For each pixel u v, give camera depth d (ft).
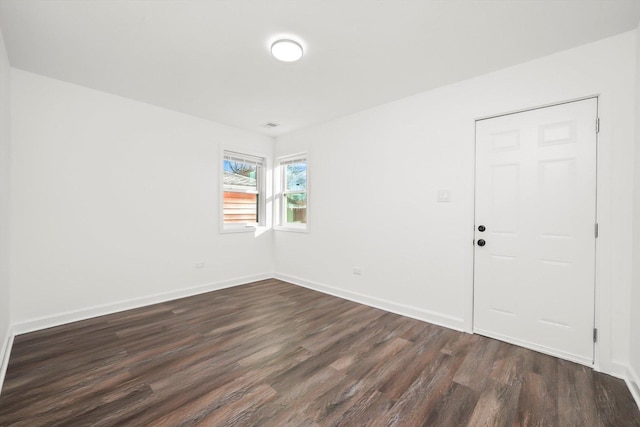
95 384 5.91
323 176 12.89
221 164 13.11
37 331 8.43
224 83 9.07
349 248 11.84
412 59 7.58
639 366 5.69
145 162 10.81
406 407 5.32
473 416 5.11
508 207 7.95
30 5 5.59
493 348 7.59
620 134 6.37
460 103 8.76
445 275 9.08
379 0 5.51
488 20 6.04
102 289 9.86
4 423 4.81
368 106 10.91
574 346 6.97
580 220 6.92
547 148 7.36
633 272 6.12
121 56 7.52
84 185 9.44
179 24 6.23
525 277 7.68
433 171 9.34
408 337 8.23
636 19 5.91
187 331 8.55
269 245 15.33
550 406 5.37
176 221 11.72
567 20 5.98
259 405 5.34
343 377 6.24
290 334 8.41
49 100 8.75
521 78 7.70
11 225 8.11
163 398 5.50
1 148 6.59
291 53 7.04
